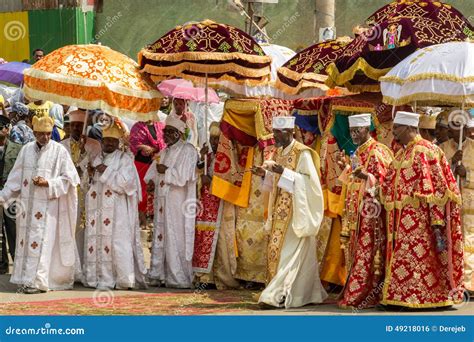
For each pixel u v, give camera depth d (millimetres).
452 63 14289
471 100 14141
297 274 14516
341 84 16406
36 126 16219
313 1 31375
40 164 16234
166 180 17109
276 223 14664
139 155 20797
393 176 14031
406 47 15727
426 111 17891
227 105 16844
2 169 18438
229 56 16359
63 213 16469
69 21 31219
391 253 13969
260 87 17734
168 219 17172
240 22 30656
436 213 13680
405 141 13969
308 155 14562
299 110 17094
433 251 13859
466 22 16422
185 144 17297
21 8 31938
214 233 16891
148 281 17391
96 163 16906
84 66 16359
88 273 16844
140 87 16547
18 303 14969
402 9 16891
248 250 16797
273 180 14797
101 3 31672
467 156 15758
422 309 13906
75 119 17422
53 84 16172
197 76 17312
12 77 23422
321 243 16156
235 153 16891
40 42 31766
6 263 18719
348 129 16312
